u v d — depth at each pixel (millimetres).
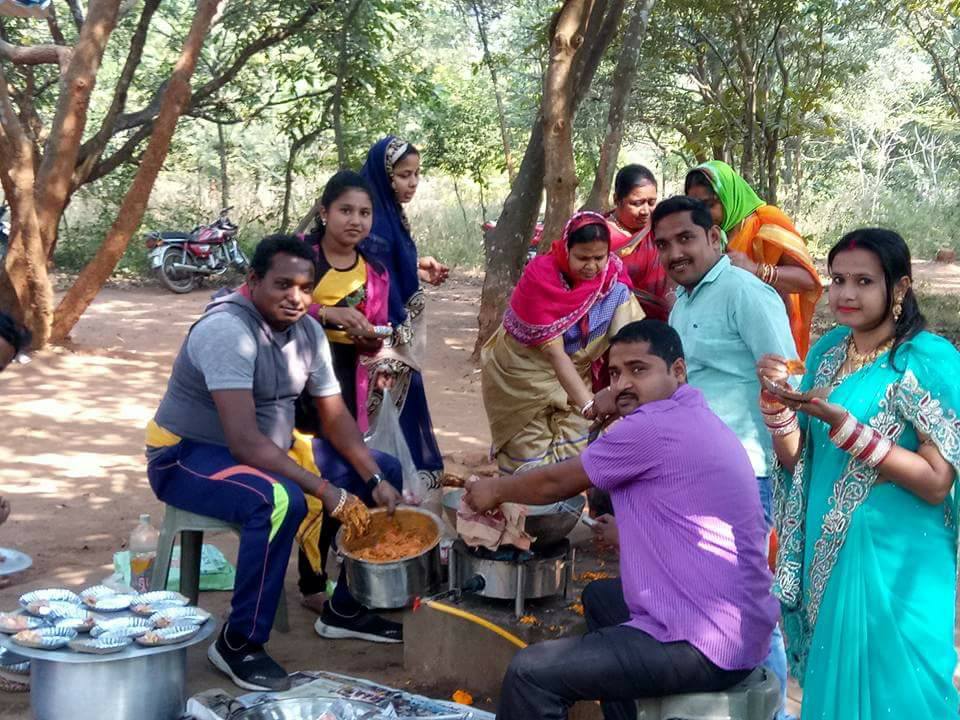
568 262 4926
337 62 16797
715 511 3166
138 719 3613
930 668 3010
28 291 10617
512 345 5098
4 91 10242
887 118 32375
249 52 16359
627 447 3205
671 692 3152
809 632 3283
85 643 3547
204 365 4223
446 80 22344
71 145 10742
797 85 16875
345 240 5188
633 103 19281
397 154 5559
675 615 3121
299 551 5070
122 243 11016
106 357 10859
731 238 5160
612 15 10477
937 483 2957
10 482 6977
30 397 9211
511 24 23438
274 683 4125
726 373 4125
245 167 22969
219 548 5938
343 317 5133
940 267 22219
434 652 4277
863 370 3113
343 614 4773
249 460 4234
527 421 5160
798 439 3238
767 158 15531
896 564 3023
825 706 3057
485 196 24562
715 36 17359
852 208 27641
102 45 10750
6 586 5188
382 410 5293
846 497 3080
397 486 4797
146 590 4801
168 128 10734
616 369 3375
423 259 6008
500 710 3221
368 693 3977
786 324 4098
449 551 4406
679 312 4293
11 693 4188
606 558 4809
